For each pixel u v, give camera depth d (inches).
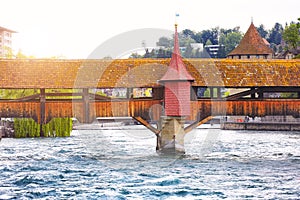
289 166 2071.9
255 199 1549.0
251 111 2229.3
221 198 1565.0
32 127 3302.2
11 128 3314.5
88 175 1915.6
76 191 1667.1
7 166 2089.1
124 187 1717.5
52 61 2204.7
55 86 2133.4
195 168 2032.5
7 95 3408.0
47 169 2028.8
